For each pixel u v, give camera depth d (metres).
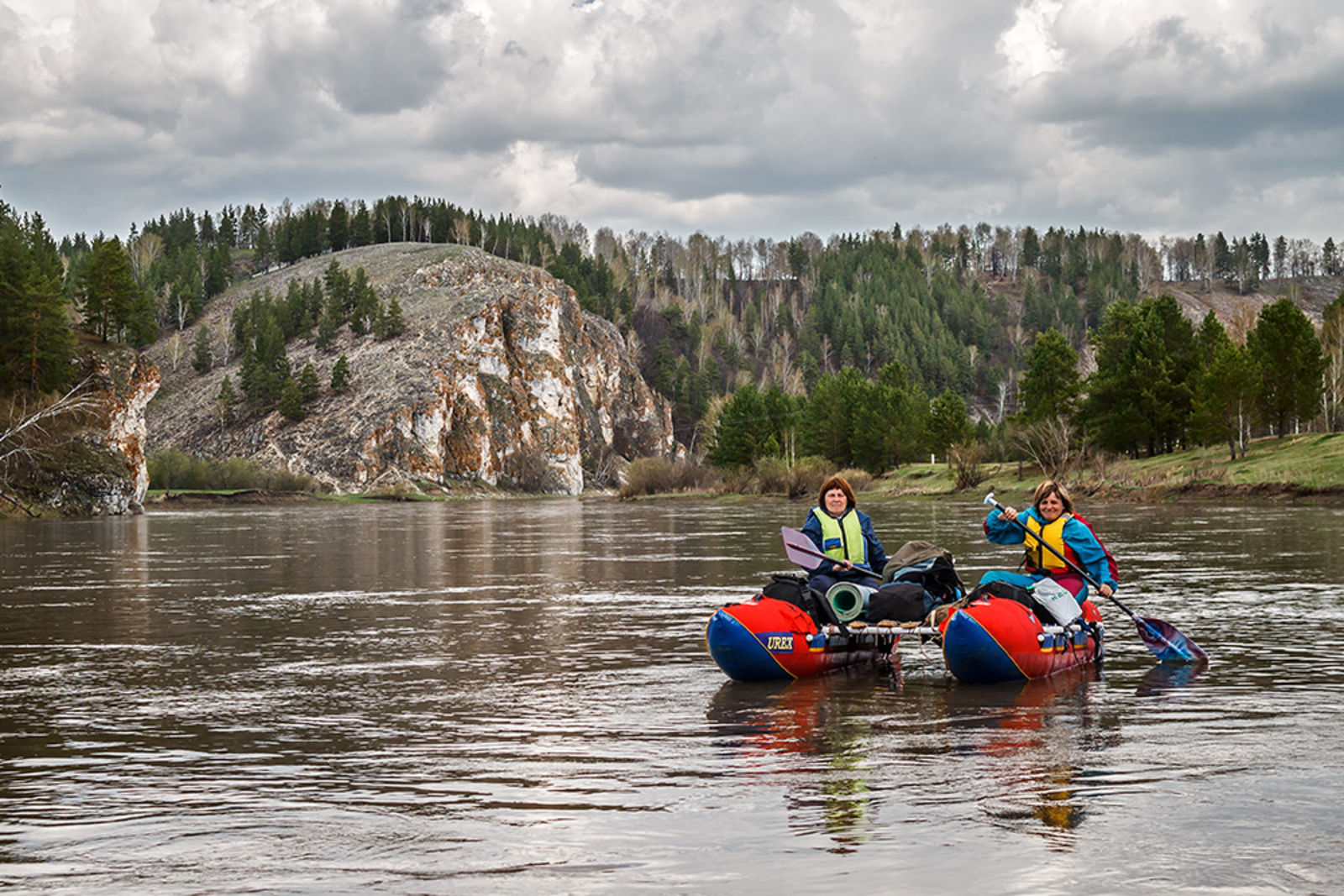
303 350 176.62
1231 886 4.19
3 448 63.72
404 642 11.59
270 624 13.29
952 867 4.44
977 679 8.82
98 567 23.42
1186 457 63.72
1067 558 9.95
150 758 6.52
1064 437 68.81
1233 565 19.12
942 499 69.19
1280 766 6.01
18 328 71.38
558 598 16.14
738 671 8.99
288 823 5.17
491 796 5.61
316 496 119.81
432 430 147.25
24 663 10.33
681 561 23.30
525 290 175.00
